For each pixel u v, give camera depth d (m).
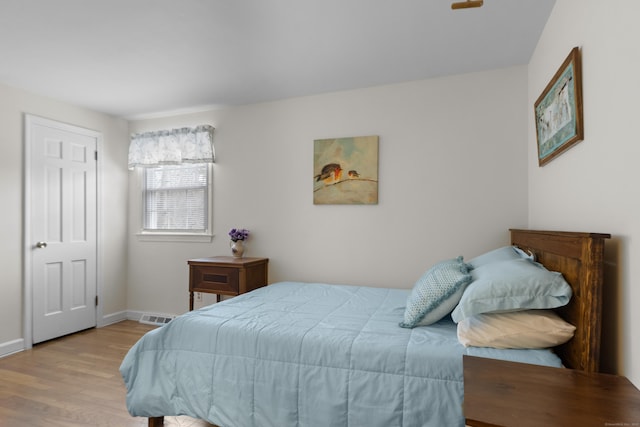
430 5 1.92
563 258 1.48
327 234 3.23
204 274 3.17
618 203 1.20
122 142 4.04
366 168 3.08
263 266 3.36
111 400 2.21
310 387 1.56
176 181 3.90
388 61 2.61
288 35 2.23
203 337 1.82
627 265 1.14
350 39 2.29
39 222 3.22
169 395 1.80
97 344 3.22
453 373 1.37
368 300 2.39
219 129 3.68
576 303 1.33
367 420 1.44
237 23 2.09
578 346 1.29
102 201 3.79
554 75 1.89
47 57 2.51
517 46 2.39
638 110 1.07
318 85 3.07
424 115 2.93
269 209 3.46
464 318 1.50
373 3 1.90
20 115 3.08
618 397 0.95
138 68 2.71
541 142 2.19
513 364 1.18
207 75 2.85
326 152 3.21
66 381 2.47
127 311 4.05
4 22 2.05
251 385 1.67
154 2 1.88
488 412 0.87
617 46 1.20
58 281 3.37
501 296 1.46
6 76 2.83
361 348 1.53
